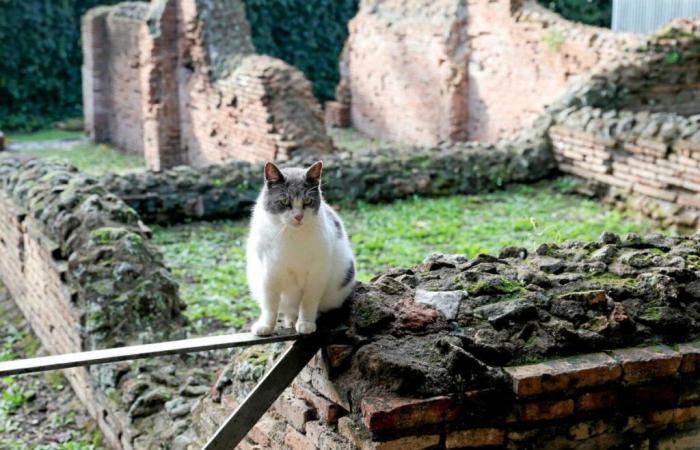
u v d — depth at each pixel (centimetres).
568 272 198
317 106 635
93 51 945
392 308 178
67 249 331
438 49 779
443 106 782
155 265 311
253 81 630
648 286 189
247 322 346
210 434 219
